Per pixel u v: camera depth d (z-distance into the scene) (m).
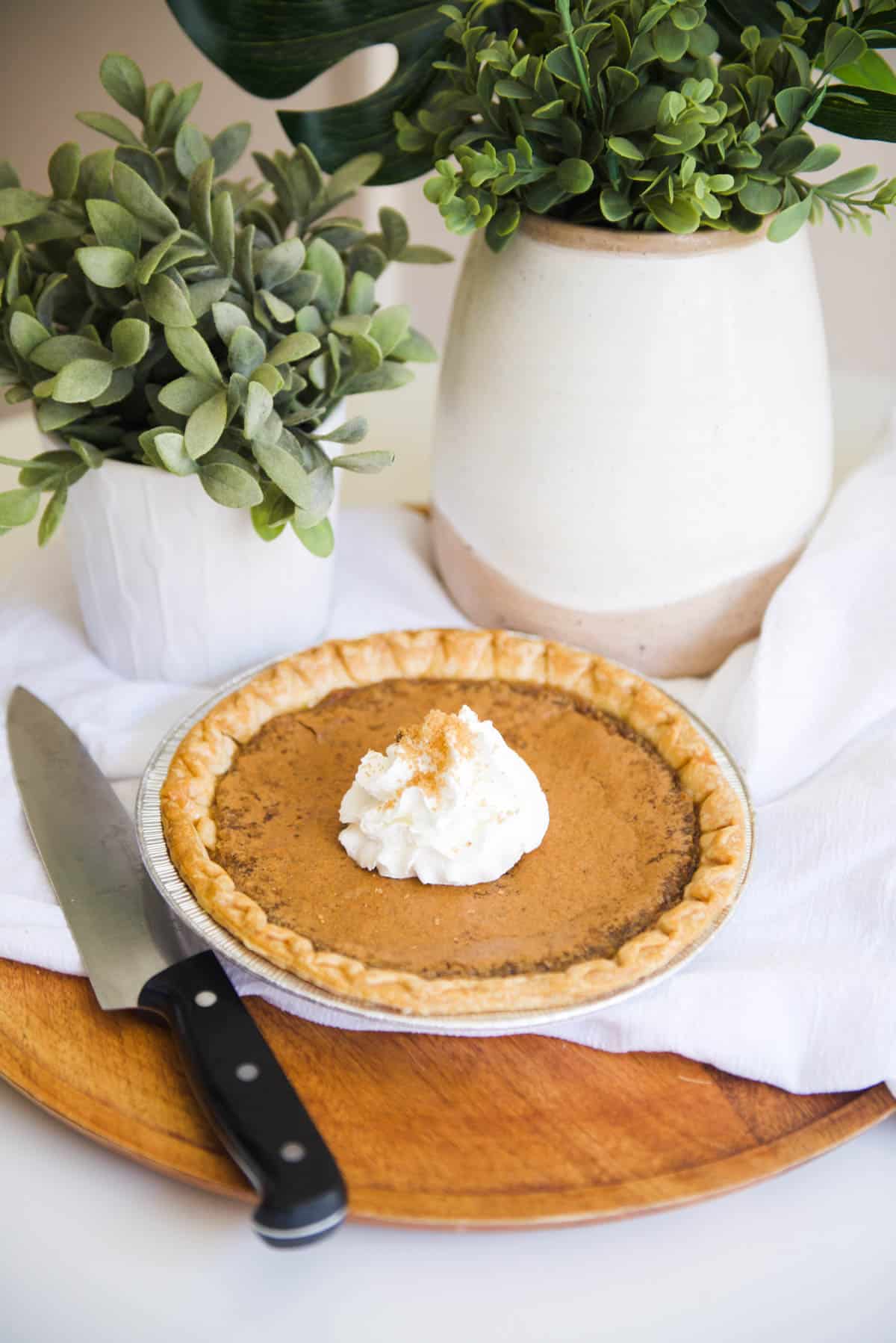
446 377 0.81
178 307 0.70
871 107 0.75
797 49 0.70
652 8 0.69
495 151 0.74
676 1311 0.60
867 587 0.78
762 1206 0.63
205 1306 0.60
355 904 0.68
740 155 0.71
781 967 0.67
